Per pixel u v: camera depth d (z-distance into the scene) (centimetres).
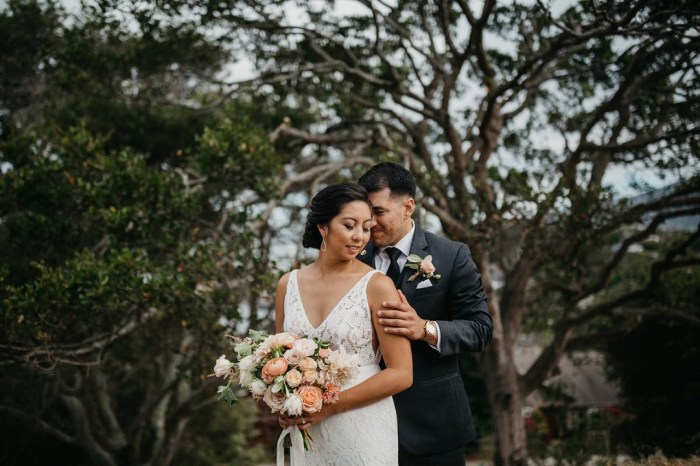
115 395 1273
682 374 1112
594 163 965
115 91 908
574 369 2012
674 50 714
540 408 1487
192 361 788
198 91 1229
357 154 999
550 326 1284
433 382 282
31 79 998
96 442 1045
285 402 223
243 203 770
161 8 746
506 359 986
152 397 1133
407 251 301
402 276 294
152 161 1016
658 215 895
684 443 964
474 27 782
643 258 1205
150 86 966
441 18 880
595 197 777
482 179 884
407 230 304
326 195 252
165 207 676
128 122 958
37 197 681
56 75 910
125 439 1095
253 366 237
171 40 852
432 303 291
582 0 639
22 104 1034
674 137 764
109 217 629
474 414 1898
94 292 571
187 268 654
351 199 249
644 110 880
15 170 704
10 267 674
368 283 251
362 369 246
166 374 1080
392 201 291
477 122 1005
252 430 1623
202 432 1412
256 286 683
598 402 1847
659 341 1133
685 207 1041
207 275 653
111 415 1093
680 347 1107
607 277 962
